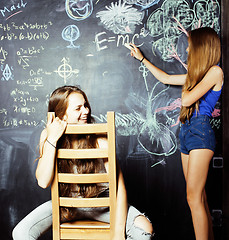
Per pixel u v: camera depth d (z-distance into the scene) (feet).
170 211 8.50
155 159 8.47
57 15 8.46
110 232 5.48
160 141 8.46
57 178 5.53
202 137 6.77
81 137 6.05
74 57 8.47
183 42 8.38
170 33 8.37
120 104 8.46
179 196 8.47
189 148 6.92
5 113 8.57
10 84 8.55
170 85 8.38
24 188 8.57
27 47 8.51
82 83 8.50
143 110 8.45
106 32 8.41
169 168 8.47
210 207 8.41
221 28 8.34
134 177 8.52
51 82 8.52
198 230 6.84
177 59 8.39
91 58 8.45
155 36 8.39
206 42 6.89
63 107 6.13
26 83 8.54
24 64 8.53
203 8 8.33
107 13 8.39
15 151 8.58
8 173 8.58
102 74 8.46
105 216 5.97
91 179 5.44
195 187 6.79
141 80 8.43
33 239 5.68
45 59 8.50
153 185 8.50
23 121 8.57
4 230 8.59
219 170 8.38
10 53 8.53
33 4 8.46
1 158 8.58
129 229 5.49
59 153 5.49
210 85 6.73
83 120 6.29
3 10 8.48
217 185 8.39
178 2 8.33
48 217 5.96
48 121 5.67
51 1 8.45
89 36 8.43
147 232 5.32
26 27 8.49
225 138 8.30
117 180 5.70
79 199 5.49
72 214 6.02
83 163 6.13
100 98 8.47
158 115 8.44
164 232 8.52
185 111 7.07
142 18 8.36
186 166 7.45
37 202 8.57
